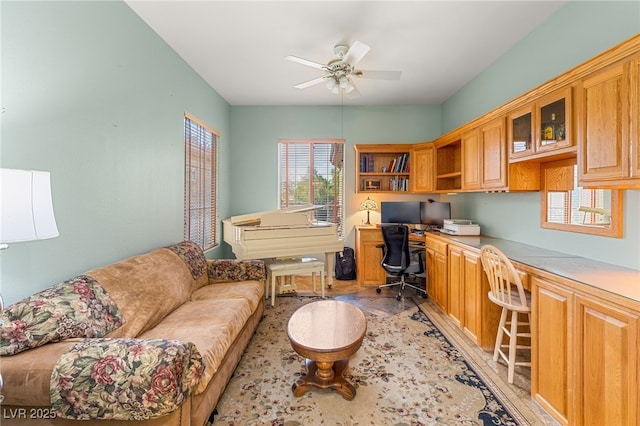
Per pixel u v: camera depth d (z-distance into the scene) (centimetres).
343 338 178
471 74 352
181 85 307
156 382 108
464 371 212
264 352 240
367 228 424
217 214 418
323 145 478
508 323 239
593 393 137
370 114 472
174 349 116
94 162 190
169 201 286
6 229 100
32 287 151
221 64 322
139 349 114
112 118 206
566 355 154
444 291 315
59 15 164
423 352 239
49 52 159
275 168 474
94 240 190
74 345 119
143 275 200
